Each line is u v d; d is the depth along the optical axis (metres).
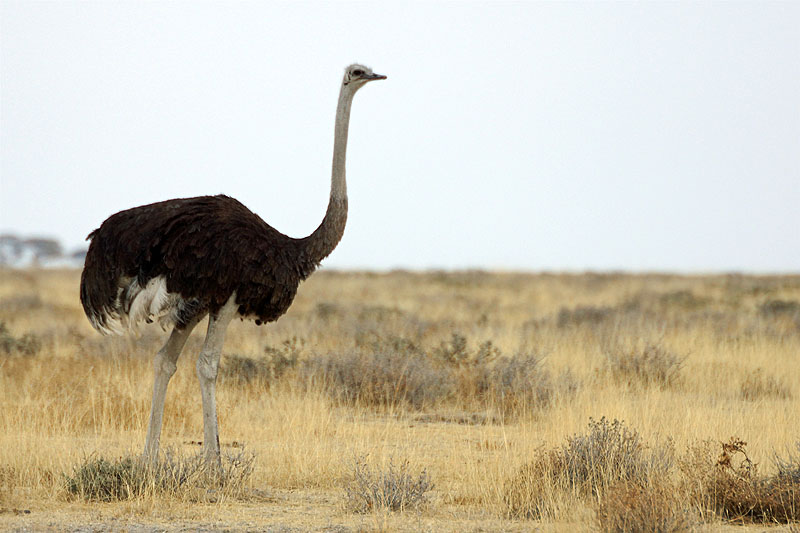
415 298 130.00
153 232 28.77
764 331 68.81
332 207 31.19
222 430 38.28
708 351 58.62
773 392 49.00
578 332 67.69
